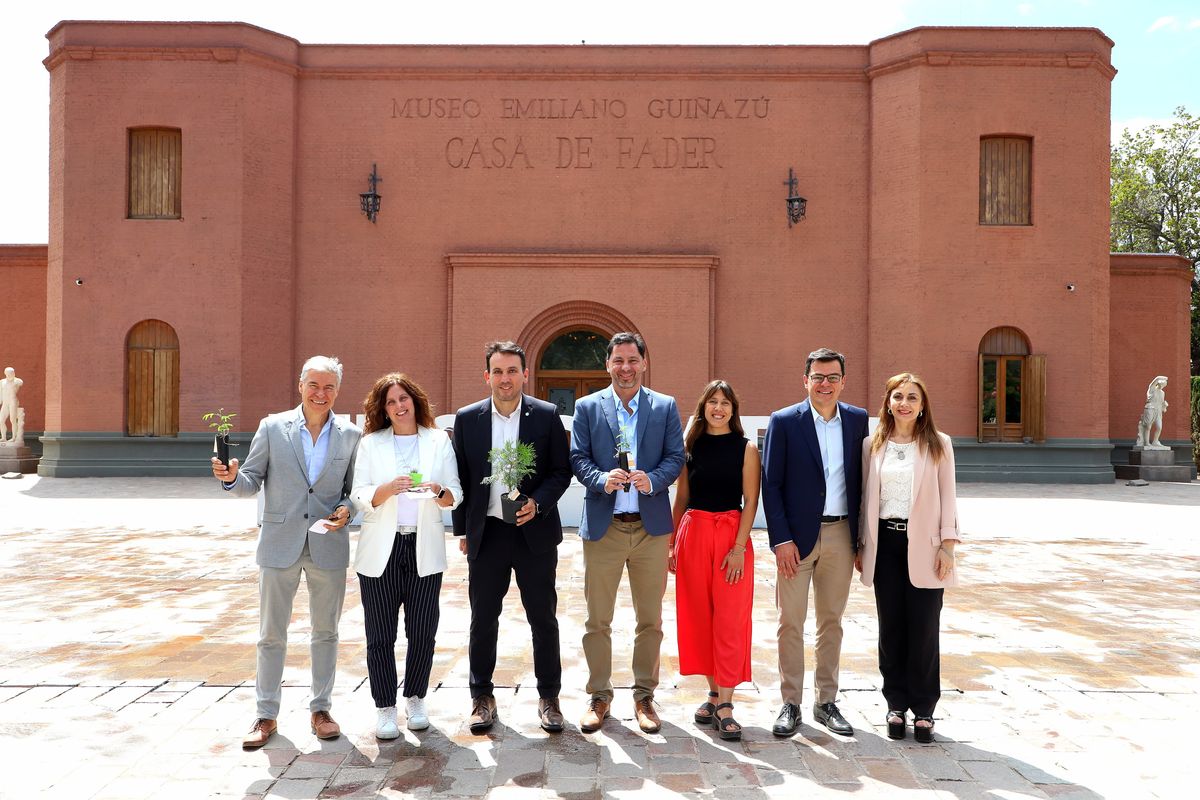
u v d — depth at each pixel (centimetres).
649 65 1936
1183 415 2188
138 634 600
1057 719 442
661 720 443
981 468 1836
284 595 414
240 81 1855
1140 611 689
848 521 438
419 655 424
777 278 1927
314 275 1931
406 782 361
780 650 434
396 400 434
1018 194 1878
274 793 349
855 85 1930
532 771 374
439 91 1945
